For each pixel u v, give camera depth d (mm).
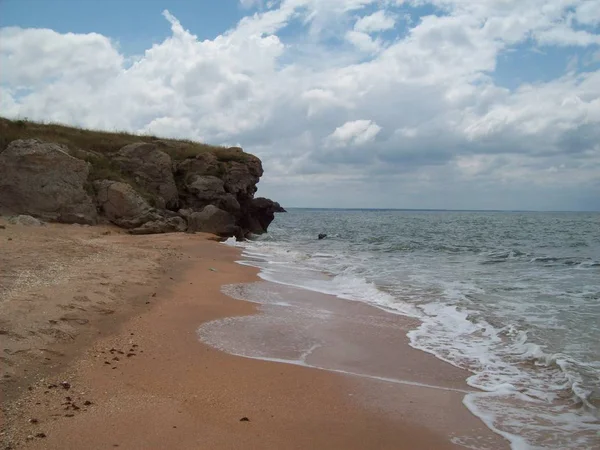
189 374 5977
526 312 9938
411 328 8727
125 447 4129
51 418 4496
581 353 7211
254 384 5812
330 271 15984
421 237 35312
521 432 4777
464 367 6703
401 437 4637
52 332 6570
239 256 19047
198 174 32250
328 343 7730
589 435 4715
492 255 22203
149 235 23172
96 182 24844
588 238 34062
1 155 22109
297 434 4605
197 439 4375
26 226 18812
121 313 8211
